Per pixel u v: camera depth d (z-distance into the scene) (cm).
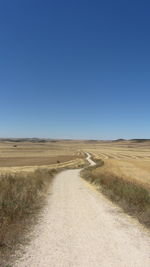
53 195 1739
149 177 3331
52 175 3656
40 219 1030
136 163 7169
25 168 5331
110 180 2300
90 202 1456
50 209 1241
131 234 832
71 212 1177
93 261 617
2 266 580
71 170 5547
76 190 2030
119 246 720
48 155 12275
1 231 768
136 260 623
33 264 598
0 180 1498
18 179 1789
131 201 1310
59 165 6988
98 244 737
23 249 691
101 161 8300
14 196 1172
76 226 930
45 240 770
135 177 3183
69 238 791
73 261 617
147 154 14462
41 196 1588
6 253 656
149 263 607
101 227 918
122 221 1007
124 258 635
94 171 4178
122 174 3531
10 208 1001
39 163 7400
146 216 1026
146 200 1240
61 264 600
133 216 1092
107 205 1361
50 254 659
